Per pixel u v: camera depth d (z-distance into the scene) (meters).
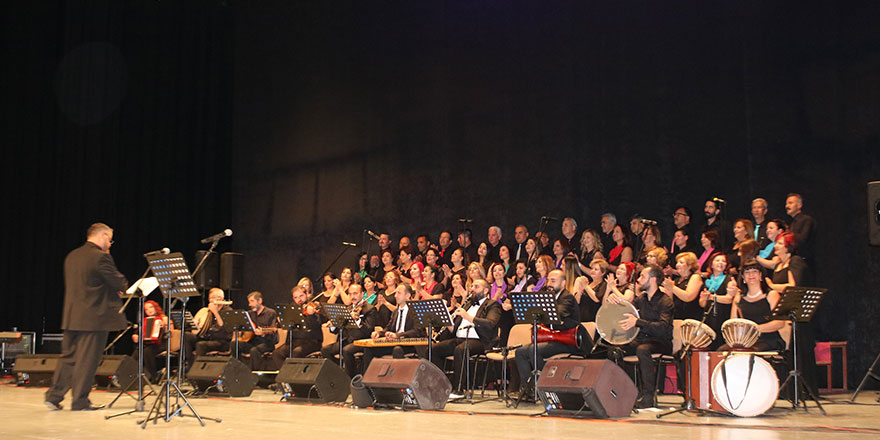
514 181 11.29
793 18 9.53
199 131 13.78
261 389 8.86
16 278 12.08
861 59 9.10
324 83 13.34
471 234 11.22
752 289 7.02
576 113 10.88
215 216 13.97
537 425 5.42
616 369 5.87
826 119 9.26
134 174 12.98
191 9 13.87
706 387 6.08
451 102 11.98
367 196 12.65
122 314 6.65
